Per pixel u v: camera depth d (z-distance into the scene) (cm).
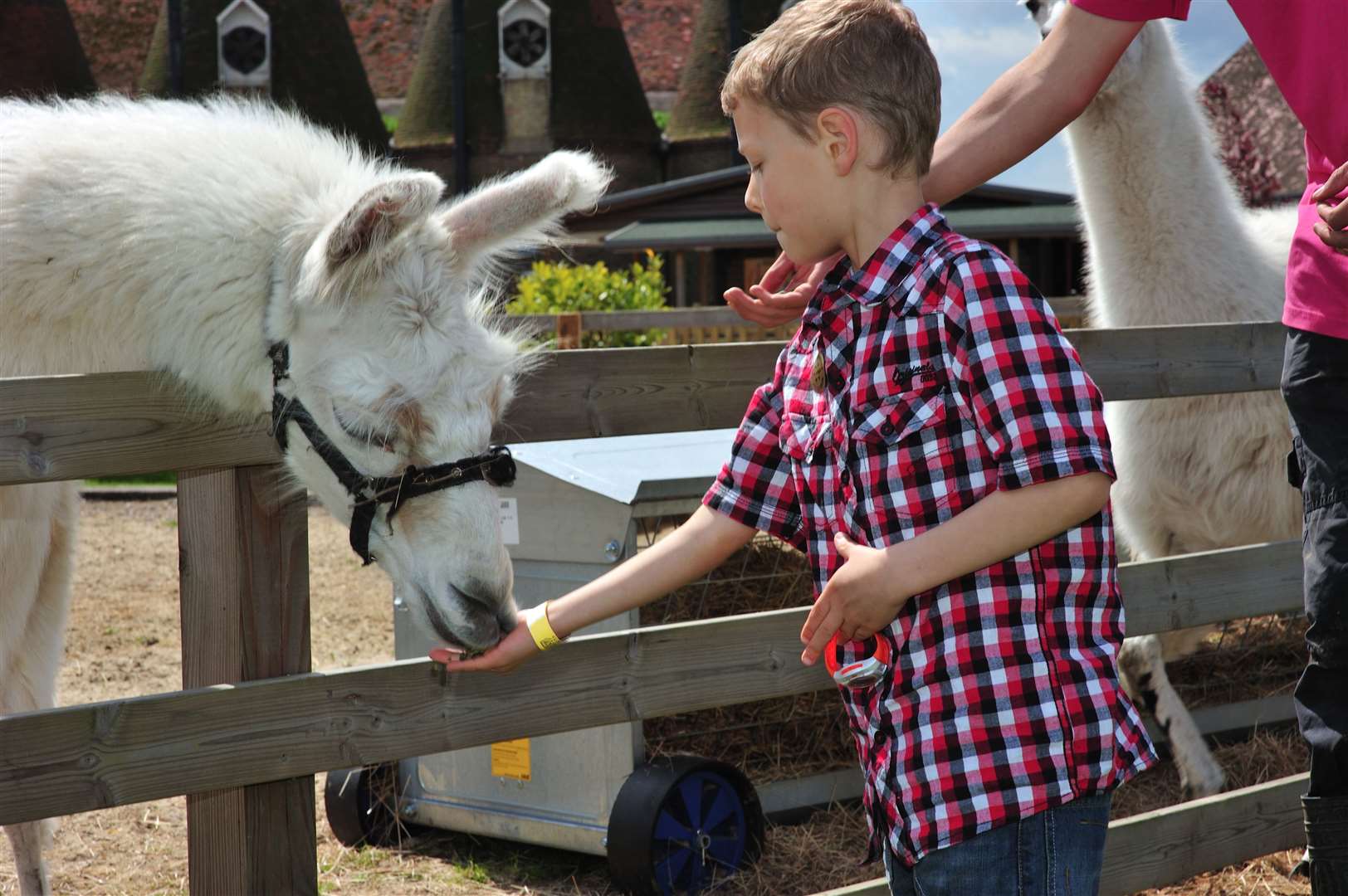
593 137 2998
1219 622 329
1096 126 410
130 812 407
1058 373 155
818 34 164
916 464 160
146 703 192
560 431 257
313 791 214
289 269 221
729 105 176
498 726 226
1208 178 412
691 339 1054
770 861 354
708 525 191
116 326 230
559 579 352
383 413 212
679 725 383
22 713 182
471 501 214
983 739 156
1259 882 337
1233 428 389
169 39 2930
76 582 771
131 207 226
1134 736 163
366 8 3919
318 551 903
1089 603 163
